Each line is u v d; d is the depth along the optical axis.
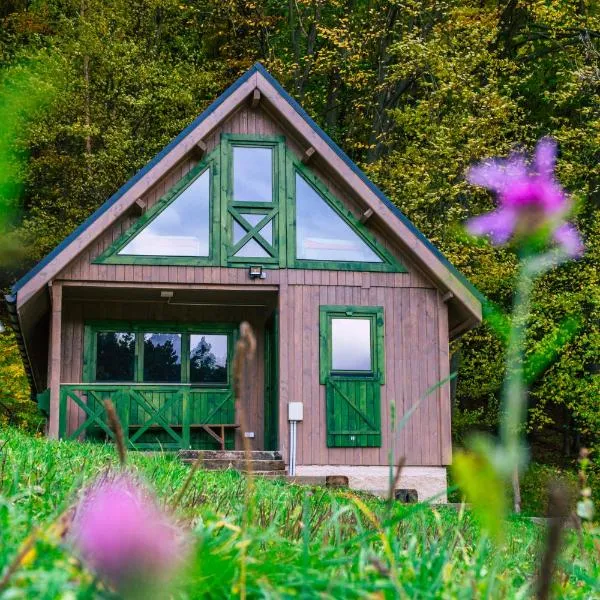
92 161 26.41
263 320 18.14
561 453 29.48
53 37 27.59
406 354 16.61
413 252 16.38
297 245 16.66
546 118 29.23
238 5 31.11
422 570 2.11
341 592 1.78
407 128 25.41
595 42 27.31
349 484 16.12
